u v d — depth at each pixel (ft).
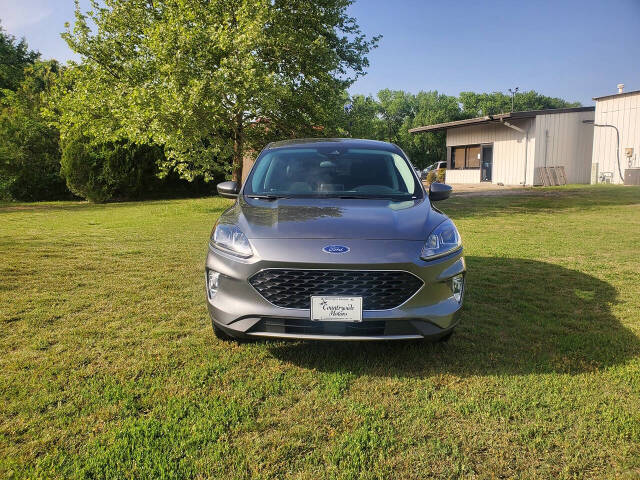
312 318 8.40
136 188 56.75
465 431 6.89
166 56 35.96
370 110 51.11
